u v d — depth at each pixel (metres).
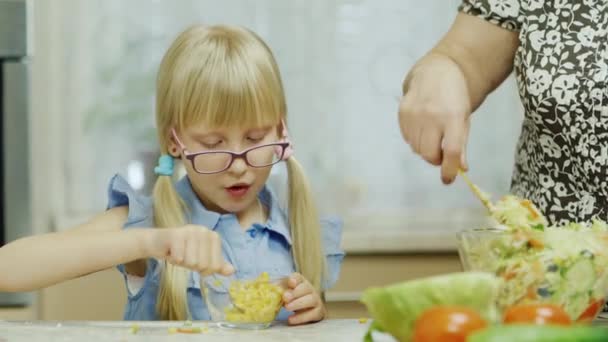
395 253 2.68
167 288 1.46
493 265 0.97
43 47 2.73
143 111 2.80
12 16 2.44
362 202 2.82
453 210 2.84
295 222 1.62
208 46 1.49
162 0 2.78
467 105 1.22
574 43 1.35
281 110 1.53
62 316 2.55
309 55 2.79
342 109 2.81
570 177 1.37
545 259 0.96
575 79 1.33
